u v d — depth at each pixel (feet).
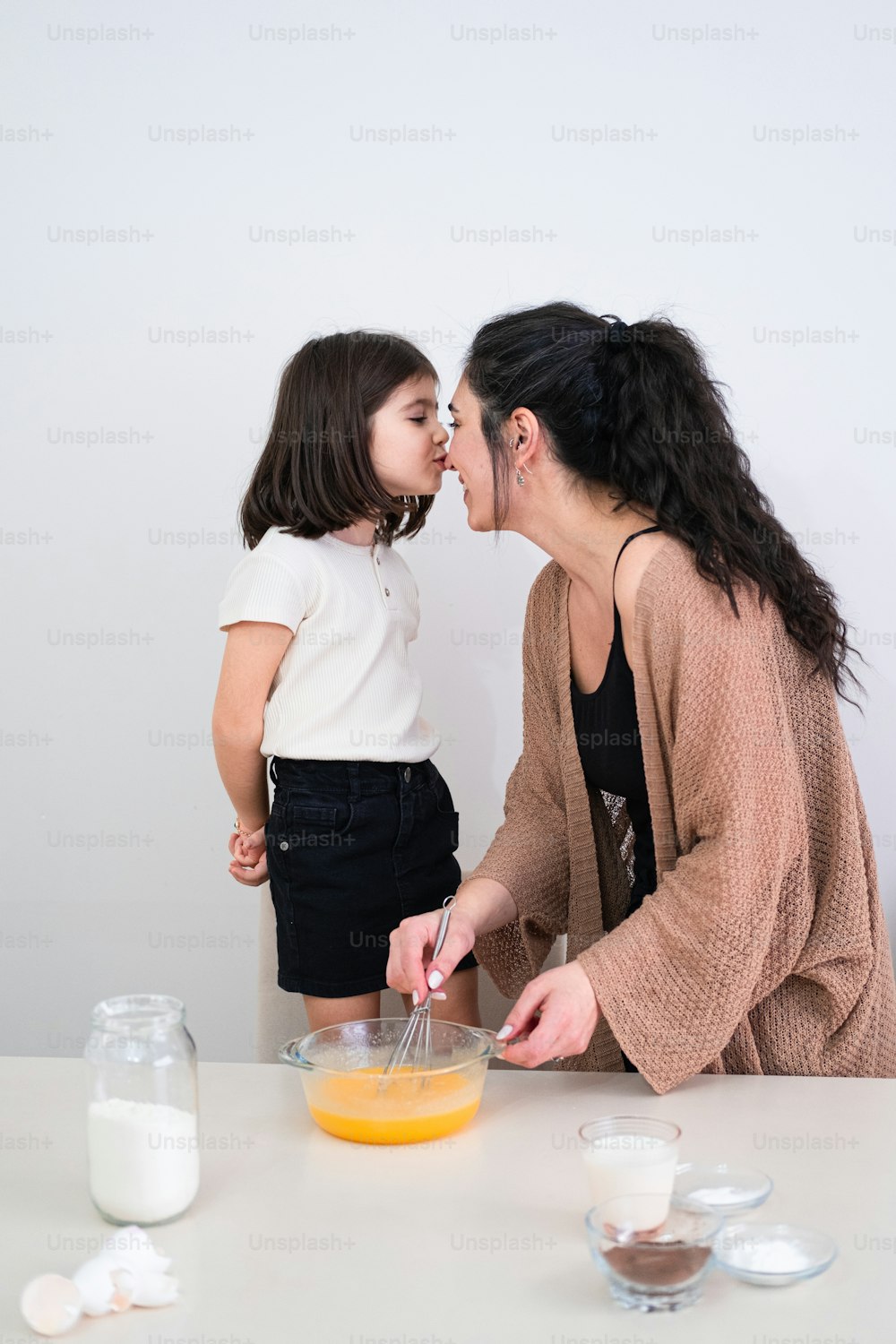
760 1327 2.46
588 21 6.98
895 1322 2.48
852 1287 2.60
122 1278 2.53
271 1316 2.50
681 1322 2.48
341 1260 2.72
